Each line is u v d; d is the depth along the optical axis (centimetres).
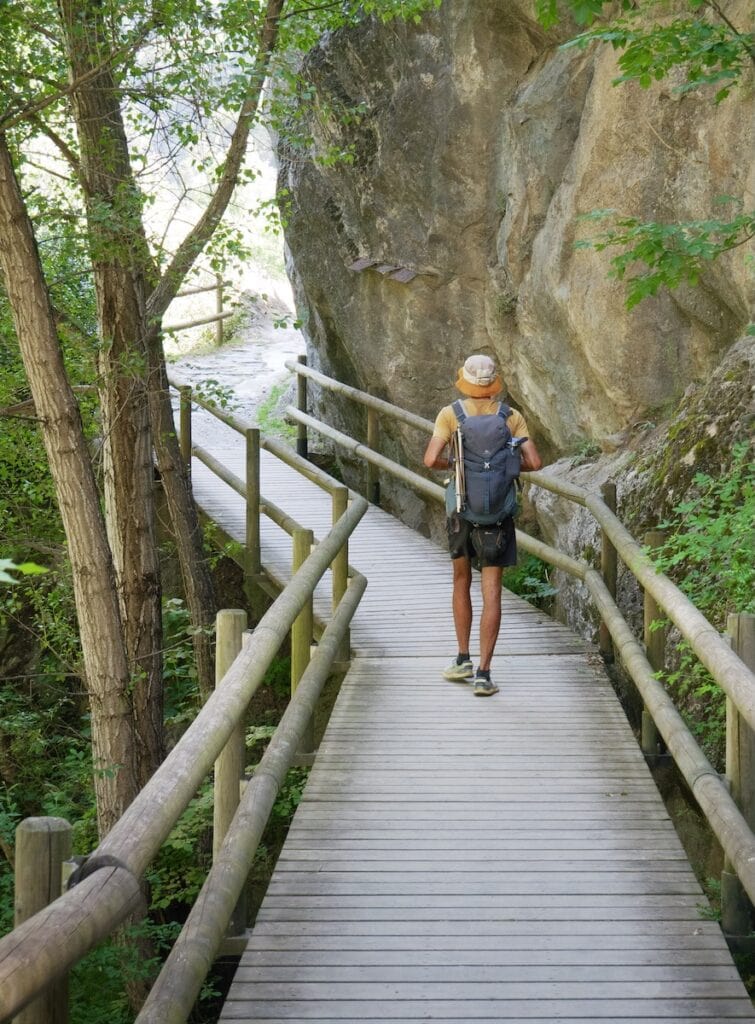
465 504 592
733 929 419
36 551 940
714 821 361
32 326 602
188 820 691
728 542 500
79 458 618
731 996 337
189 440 1096
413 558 921
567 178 855
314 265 1177
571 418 908
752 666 390
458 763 521
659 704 474
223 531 996
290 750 450
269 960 358
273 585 916
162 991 279
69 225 741
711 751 536
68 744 958
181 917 743
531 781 502
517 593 955
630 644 552
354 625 749
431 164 998
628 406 819
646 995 337
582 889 405
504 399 1036
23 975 172
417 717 581
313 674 532
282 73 730
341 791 491
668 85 745
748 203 678
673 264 534
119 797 638
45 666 989
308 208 1160
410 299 1041
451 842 443
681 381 793
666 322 791
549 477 756
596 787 496
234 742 421
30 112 620
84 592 627
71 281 833
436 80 977
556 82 876
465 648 636
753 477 555
